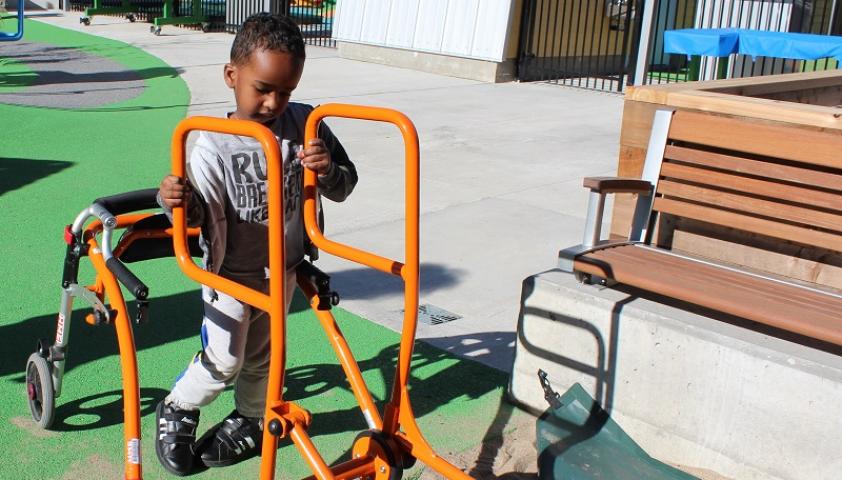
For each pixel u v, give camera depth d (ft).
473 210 21.08
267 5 57.21
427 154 26.94
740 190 11.57
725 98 12.21
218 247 8.54
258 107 8.02
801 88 15.57
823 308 9.86
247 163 8.40
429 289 15.94
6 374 11.84
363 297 15.30
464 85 41.78
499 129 31.35
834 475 9.27
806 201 11.07
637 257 11.38
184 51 50.06
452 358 13.11
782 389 9.48
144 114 31.40
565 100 38.68
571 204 21.89
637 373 10.55
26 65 43.04
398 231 19.02
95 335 13.12
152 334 13.30
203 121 7.39
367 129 29.99
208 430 10.64
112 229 8.66
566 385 11.21
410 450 8.00
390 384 12.16
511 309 15.17
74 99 33.99
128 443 8.59
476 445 10.80
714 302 9.87
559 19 46.34
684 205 12.11
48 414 10.30
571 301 10.98
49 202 20.10
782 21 38.78
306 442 7.44
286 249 8.89
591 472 9.58
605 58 49.49
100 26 62.44
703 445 10.17
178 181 7.83
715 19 40.57
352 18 48.78
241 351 9.09
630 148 13.01
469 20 43.65
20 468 9.71
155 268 16.10
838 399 9.11
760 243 12.12
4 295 14.49
